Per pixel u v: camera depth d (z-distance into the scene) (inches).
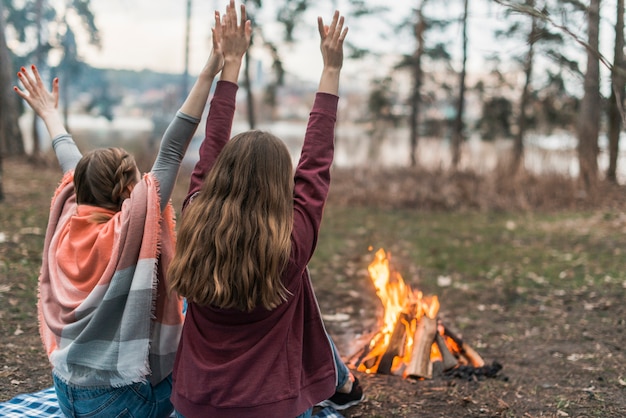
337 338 192.7
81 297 96.9
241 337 87.3
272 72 746.2
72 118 2078.0
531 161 545.3
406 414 133.4
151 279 94.0
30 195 432.5
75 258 99.0
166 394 101.4
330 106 93.8
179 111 98.1
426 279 271.0
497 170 542.6
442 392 145.6
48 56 901.8
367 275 275.9
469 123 848.3
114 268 94.0
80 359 95.8
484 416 133.0
